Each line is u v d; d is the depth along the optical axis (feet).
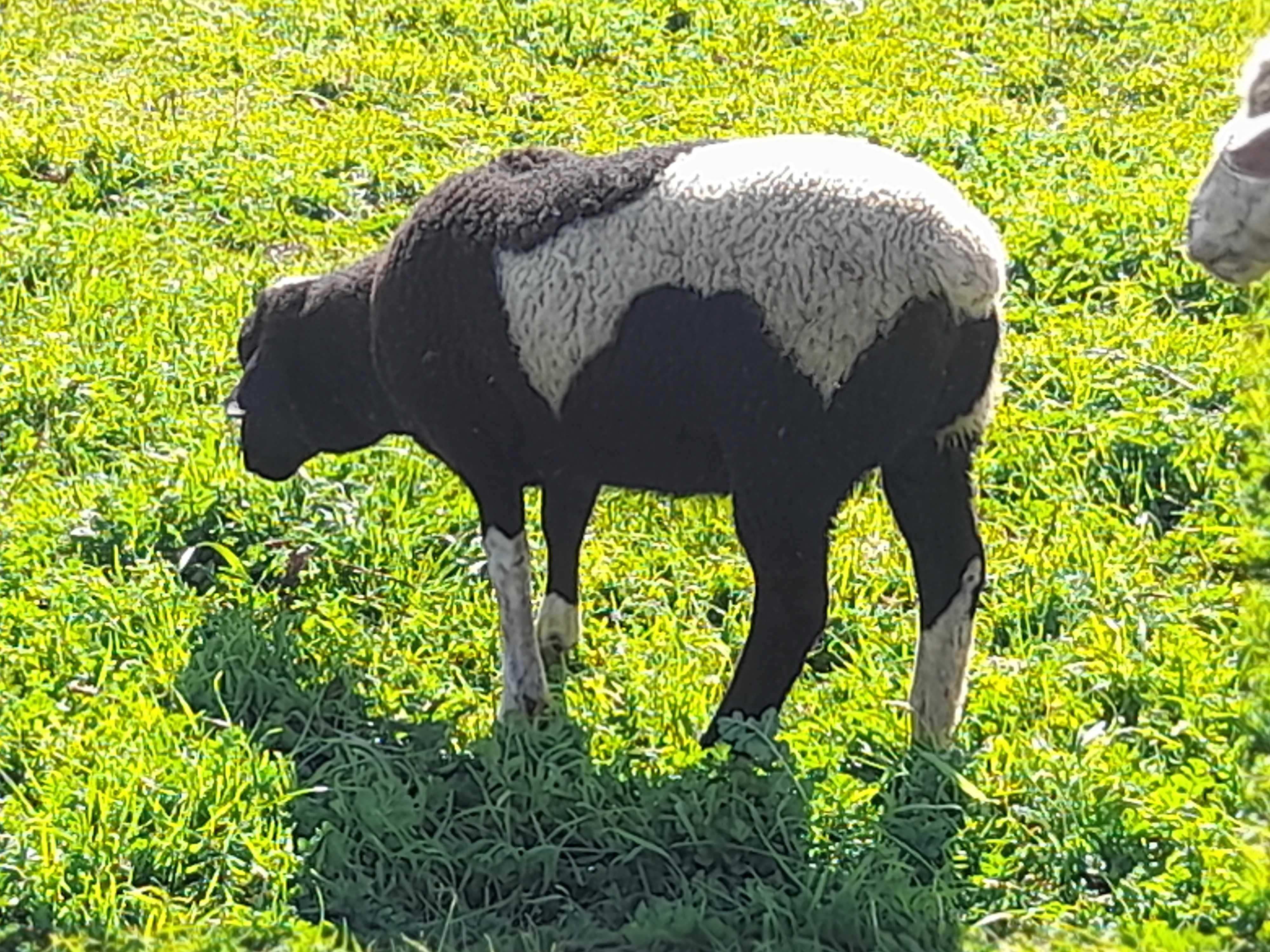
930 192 15.81
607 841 16.17
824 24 46.19
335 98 40.01
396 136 36.60
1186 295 28.94
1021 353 26.53
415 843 15.98
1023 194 33.17
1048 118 39.29
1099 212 31.60
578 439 16.88
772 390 15.76
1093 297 29.17
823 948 14.74
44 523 21.68
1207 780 16.69
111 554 21.43
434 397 17.56
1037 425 24.29
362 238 31.53
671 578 21.35
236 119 37.55
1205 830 15.83
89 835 15.88
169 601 20.08
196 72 41.29
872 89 40.86
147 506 21.90
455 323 17.13
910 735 17.46
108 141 35.24
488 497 17.81
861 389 15.72
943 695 17.19
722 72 41.93
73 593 20.10
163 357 26.30
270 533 21.83
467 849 16.07
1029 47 44.39
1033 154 35.88
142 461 23.24
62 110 37.83
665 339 16.05
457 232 17.06
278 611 20.33
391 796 16.42
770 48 44.45
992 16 47.50
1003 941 14.85
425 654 19.63
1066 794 16.33
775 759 16.38
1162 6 48.44
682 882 15.65
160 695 18.61
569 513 18.97
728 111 38.60
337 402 19.44
